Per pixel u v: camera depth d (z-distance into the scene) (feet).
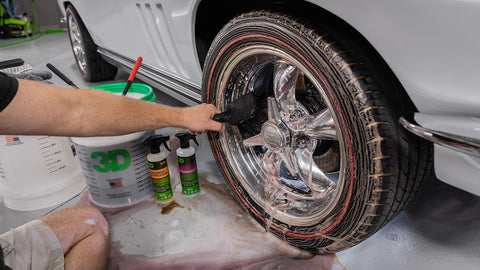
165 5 5.14
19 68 5.98
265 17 3.67
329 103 3.43
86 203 5.84
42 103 2.81
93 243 4.37
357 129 3.22
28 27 17.98
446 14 2.44
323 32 3.27
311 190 4.28
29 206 5.84
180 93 6.45
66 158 5.86
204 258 4.62
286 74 4.06
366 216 3.46
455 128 2.73
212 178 6.19
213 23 4.97
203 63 5.29
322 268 4.35
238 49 4.15
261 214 4.77
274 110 4.21
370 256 4.45
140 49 6.89
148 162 5.35
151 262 4.61
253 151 5.01
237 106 4.31
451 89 2.71
